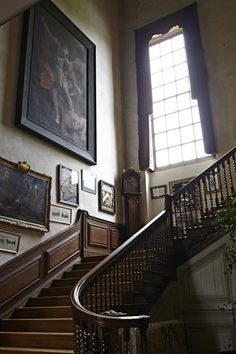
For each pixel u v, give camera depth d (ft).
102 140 32.83
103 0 39.14
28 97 23.88
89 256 26.58
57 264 23.25
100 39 36.60
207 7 36.70
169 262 22.99
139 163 34.86
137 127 36.96
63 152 26.76
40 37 26.50
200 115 32.89
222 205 21.75
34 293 20.84
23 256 20.77
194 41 35.53
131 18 41.42
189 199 23.82
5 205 20.43
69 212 26.03
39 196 23.21
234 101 32.19
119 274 17.30
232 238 19.99
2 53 22.95
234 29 34.40
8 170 21.18
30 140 23.63
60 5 30.42
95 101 32.53
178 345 19.72
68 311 17.72
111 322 10.43
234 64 33.27
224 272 21.36
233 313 20.52
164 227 23.27
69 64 29.73
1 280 18.97
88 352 10.80
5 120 22.00
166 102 37.58
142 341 10.56
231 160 25.94
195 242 23.25
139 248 19.62
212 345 21.07
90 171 29.84
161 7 39.75
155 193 34.37
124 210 33.14
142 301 19.31
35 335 15.84
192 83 34.19
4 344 16.39
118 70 39.42
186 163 34.04
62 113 27.43
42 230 22.63
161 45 39.73
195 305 22.33
